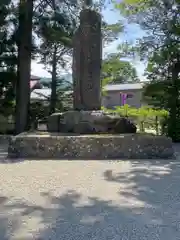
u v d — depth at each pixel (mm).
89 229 3223
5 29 13914
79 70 9492
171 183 5188
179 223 3422
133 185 5039
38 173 5844
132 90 31688
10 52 14734
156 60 13023
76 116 8766
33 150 7672
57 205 3990
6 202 4113
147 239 2996
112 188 4836
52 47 16219
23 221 3424
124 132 8734
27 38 14250
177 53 12648
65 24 14070
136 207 3947
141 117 14836
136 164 6824
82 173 5855
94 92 9461
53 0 14422
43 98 19109
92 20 9547
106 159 7438
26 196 4387
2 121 16531
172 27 12516
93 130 8547
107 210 3816
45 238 2986
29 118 14914
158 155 7668
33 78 24750
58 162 6996
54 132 8805
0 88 15352
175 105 12984
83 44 9492
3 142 11766
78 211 3770
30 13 13984
